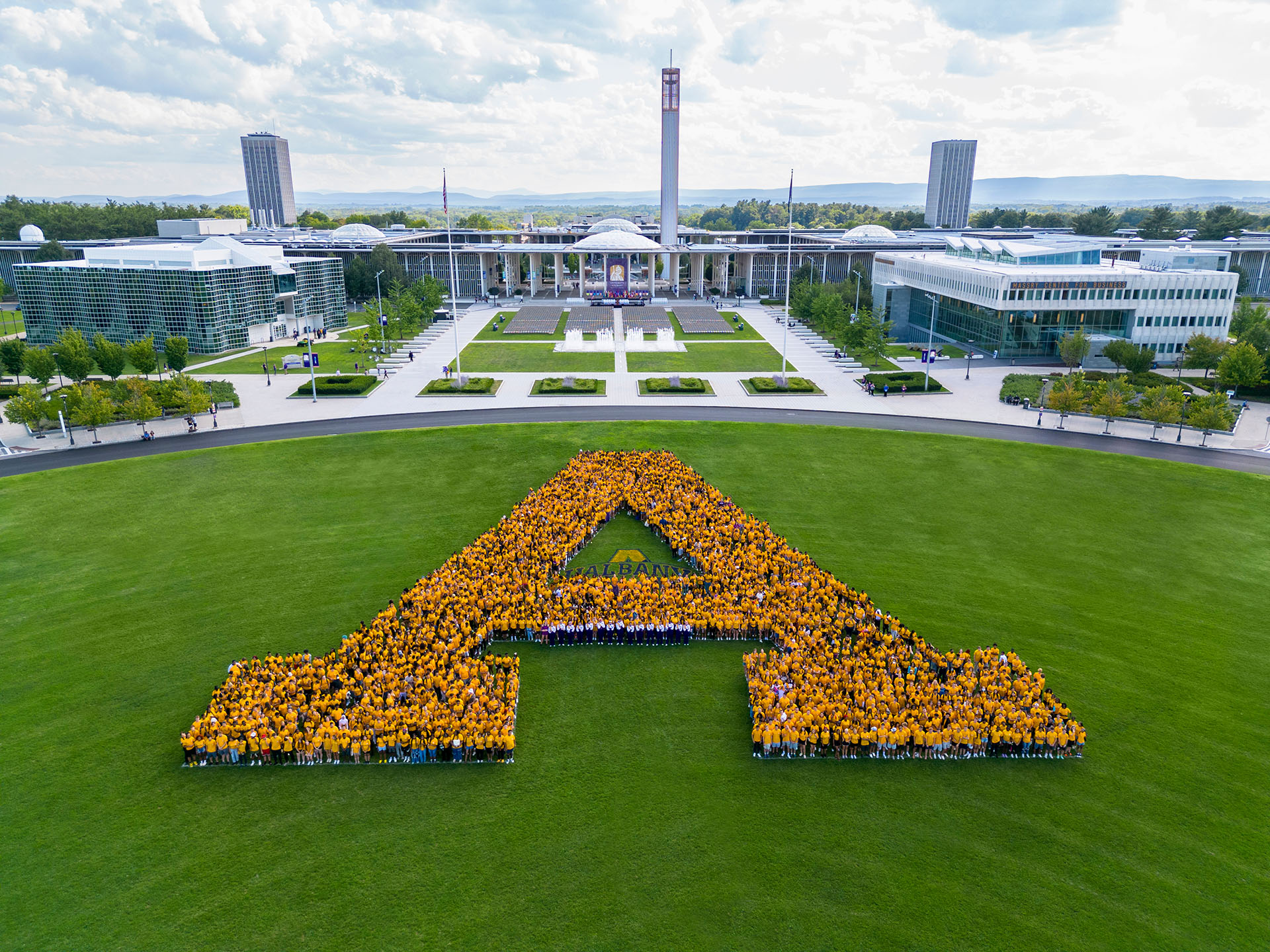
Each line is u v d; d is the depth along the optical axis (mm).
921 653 39531
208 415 83812
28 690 38219
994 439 76500
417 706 35312
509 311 165375
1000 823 30844
